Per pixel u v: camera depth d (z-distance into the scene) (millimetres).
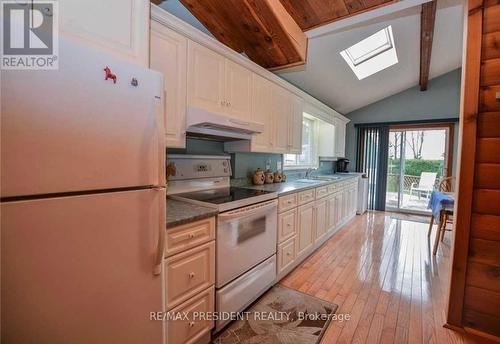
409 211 5211
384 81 4344
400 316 1783
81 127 759
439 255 2916
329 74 3570
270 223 2055
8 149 630
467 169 1571
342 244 3285
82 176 768
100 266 835
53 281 729
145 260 973
